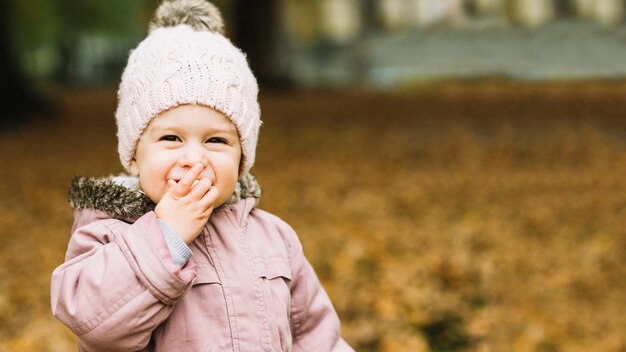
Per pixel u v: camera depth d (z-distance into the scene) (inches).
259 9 918.4
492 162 462.3
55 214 332.2
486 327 200.4
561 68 1016.9
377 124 617.9
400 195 373.7
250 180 87.1
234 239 79.8
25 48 1178.0
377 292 222.7
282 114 693.9
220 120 78.7
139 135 79.7
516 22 1220.5
